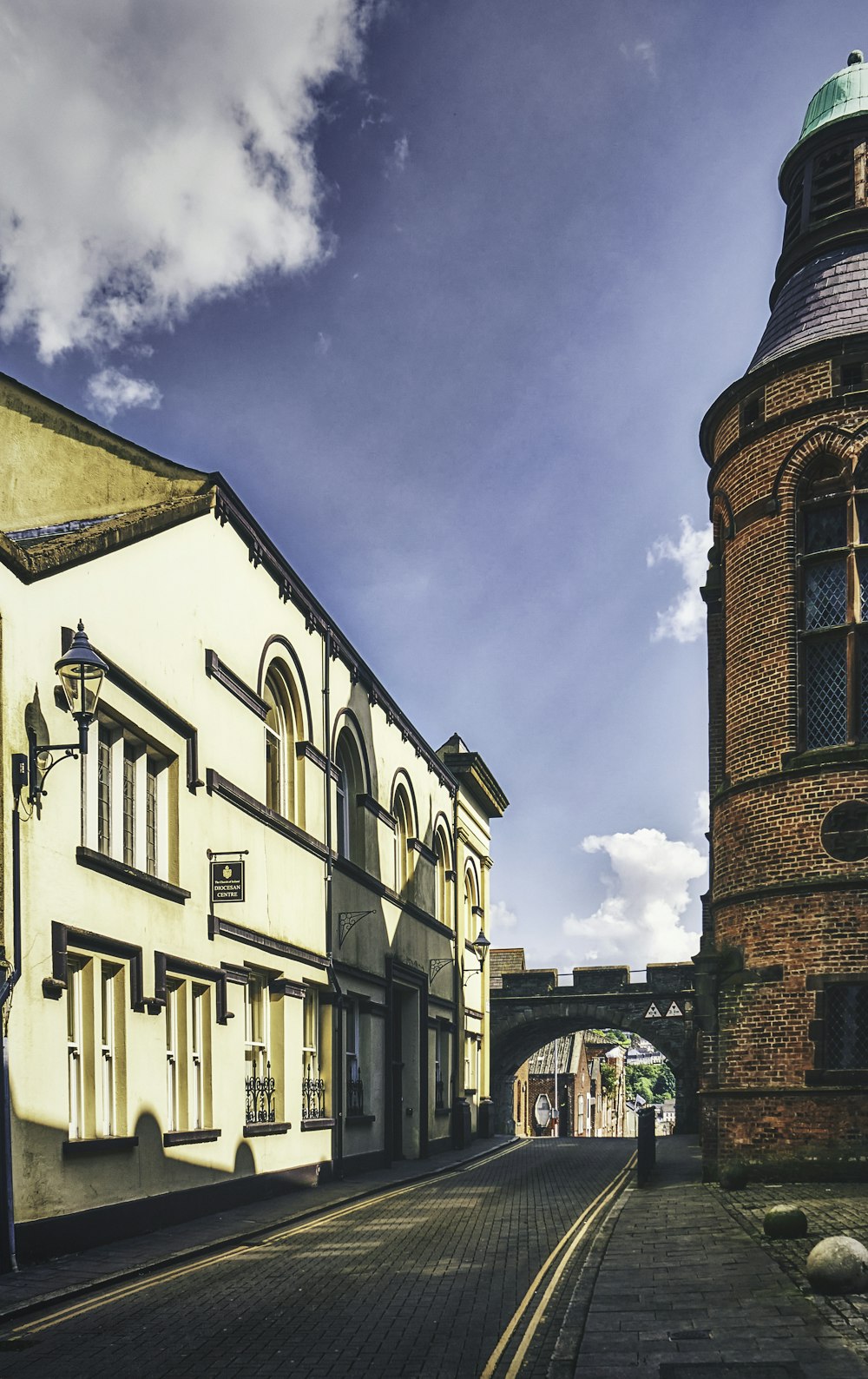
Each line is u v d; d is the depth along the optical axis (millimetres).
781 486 17844
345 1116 22250
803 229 19406
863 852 16547
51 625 12383
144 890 14195
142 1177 13688
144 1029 13969
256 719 18266
